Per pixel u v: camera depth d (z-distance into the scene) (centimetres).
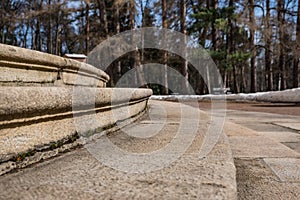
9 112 136
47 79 320
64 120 194
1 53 241
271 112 806
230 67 2012
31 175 138
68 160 168
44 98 162
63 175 139
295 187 161
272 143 275
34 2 2608
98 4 2448
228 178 138
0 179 131
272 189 158
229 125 393
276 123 501
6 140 141
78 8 2341
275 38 2242
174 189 123
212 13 2058
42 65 305
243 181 170
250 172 187
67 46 3159
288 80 3195
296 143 299
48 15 2572
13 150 145
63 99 183
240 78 3331
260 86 3828
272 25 2256
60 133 189
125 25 2639
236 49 2477
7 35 2808
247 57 2036
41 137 167
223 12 2088
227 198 115
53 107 173
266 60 2448
